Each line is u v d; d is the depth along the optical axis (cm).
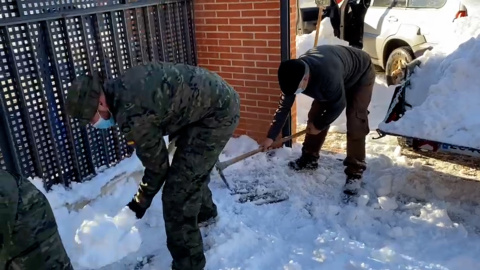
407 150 469
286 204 379
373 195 386
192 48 488
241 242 318
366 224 343
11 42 301
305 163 434
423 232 327
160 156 244
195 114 253
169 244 277
